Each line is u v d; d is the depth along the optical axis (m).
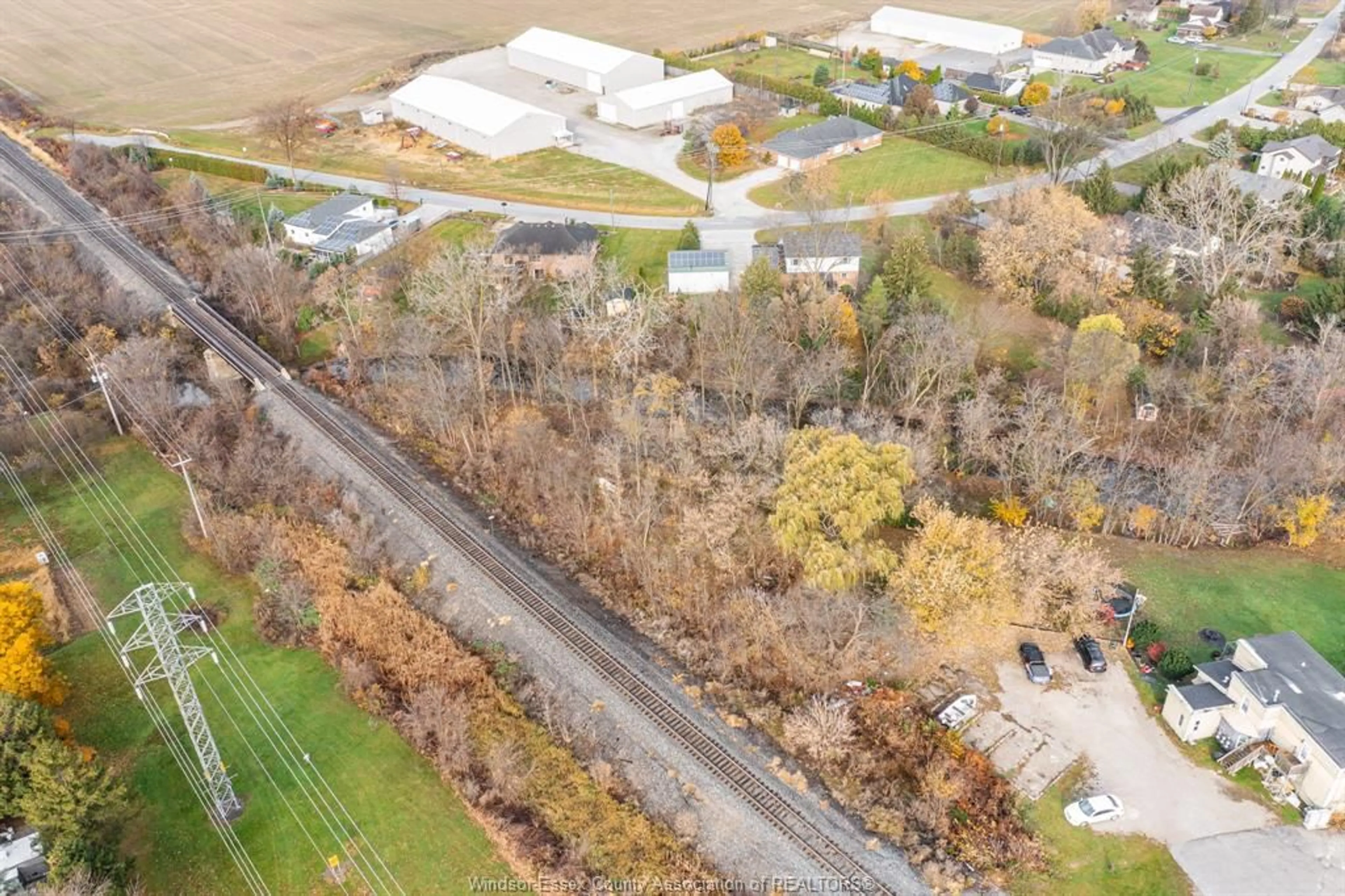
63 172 140.88
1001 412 83.50
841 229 116.69
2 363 95.94
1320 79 169.12
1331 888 48.81
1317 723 52.75
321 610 68.94
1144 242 103.19
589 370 91.94
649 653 64.81
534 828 54.22
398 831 54.81
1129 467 81.38
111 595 72.06
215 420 88.94
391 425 89.38
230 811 55.56
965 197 116.75
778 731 59.00
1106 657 62.72
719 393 91.31
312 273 111.75
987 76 168.12
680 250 110.06
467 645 66.00
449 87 156.25
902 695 60.16
